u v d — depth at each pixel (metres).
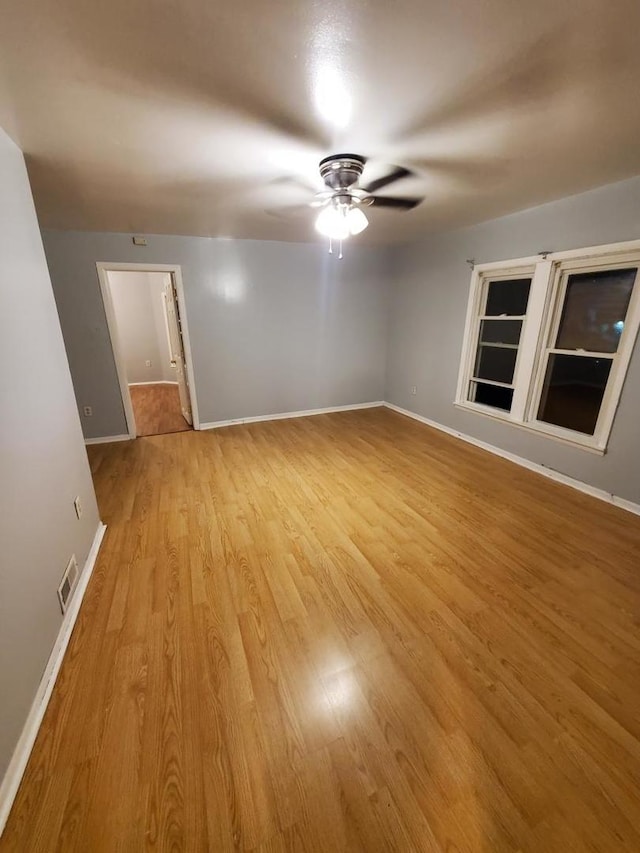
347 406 5.55
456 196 2.74
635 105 1.51
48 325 1.89
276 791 1.13
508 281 3.56
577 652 1.60
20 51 1.14
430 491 3.05
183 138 1.75
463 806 1.10
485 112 1.56
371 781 1.15
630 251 2.49
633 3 1.00
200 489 3.10
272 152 1.92
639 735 1.29
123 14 1.02
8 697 1.17
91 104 1.46
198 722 1.32
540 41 1.14
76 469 2.10
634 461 2.65
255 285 4.51
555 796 1.12
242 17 1.04
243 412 4.91
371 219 3.44
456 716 1.34
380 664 1.55
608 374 2.79
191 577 2.06
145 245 3.93
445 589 1.96
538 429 3.31
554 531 2.48
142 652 1.60
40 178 2.22
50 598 1.57
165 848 1.01
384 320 5.36
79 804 1.09
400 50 1.18
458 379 4.21
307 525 2.57
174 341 4.80
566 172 2.27
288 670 1.52
